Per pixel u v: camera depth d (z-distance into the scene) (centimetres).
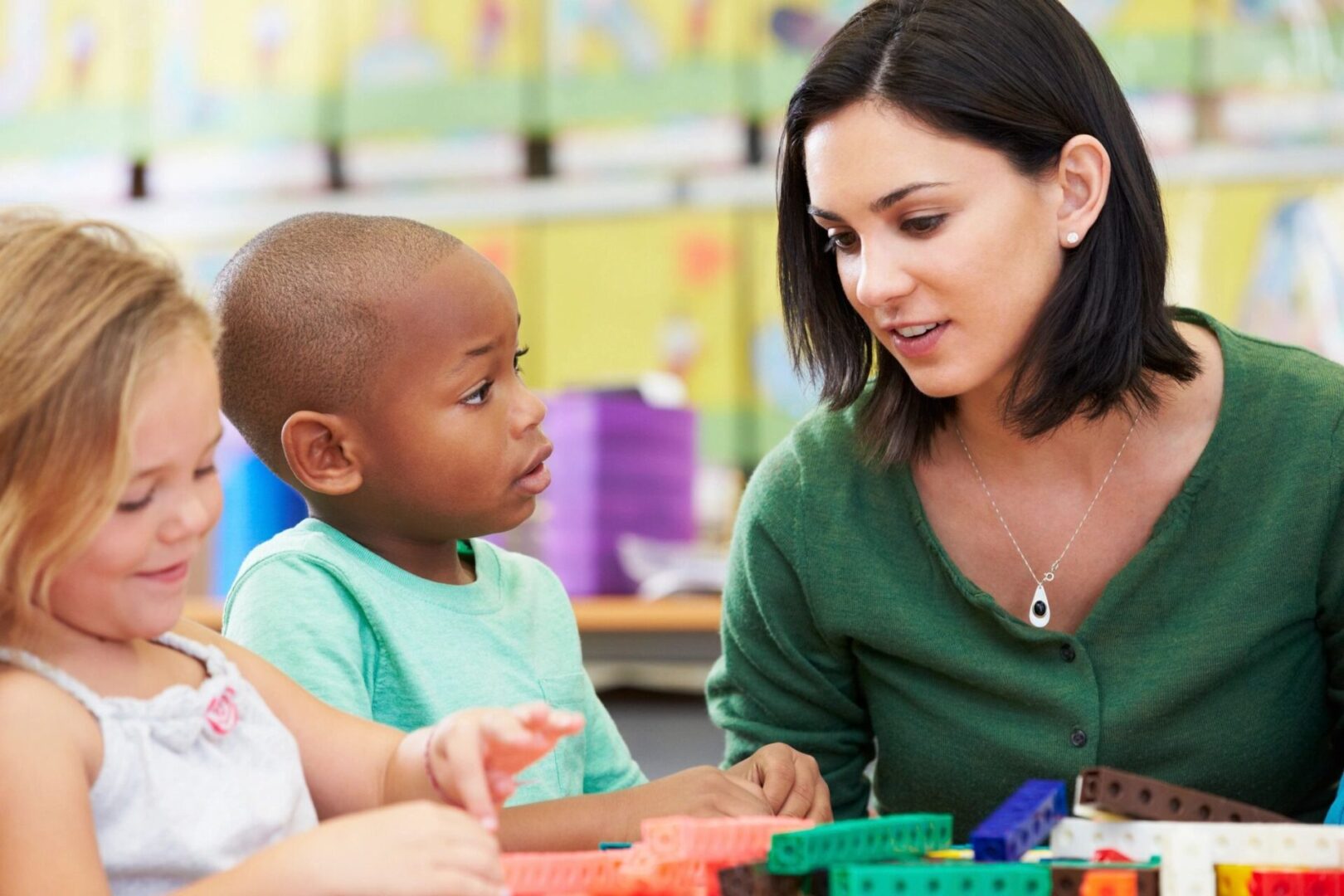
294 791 104
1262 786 143
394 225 144
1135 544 144
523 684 144
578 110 373
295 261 140
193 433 94
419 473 139
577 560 274
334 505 143
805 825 100
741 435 362
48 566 90
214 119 390
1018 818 97
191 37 390
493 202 378
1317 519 139
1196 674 139
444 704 137
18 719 91
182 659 105
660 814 128
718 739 263
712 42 365
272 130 387
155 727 97
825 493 153
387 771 108
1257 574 139
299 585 135
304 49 386
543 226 376
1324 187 333
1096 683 141
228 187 389
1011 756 143
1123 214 137
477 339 139
